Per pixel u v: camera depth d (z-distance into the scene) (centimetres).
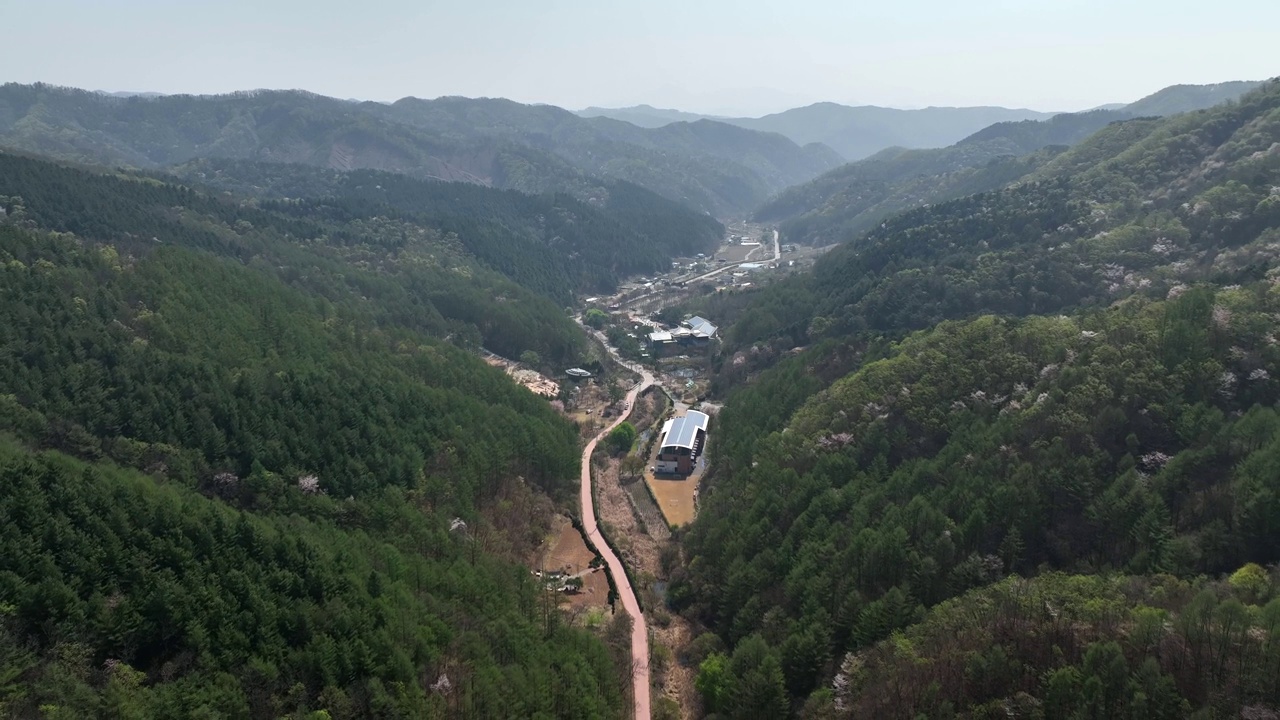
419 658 10875
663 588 16275
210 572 10850
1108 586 10862
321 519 13862
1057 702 9000
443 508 15738
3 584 9456
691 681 13262
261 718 9512
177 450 14025
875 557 12750
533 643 12256
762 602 13725
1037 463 13738
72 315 15975
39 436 13188
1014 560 12488
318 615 10725
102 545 10525
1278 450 11688
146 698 9075
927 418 16425
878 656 11038
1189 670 8819
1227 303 15625
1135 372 14662
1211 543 11294
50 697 8588
